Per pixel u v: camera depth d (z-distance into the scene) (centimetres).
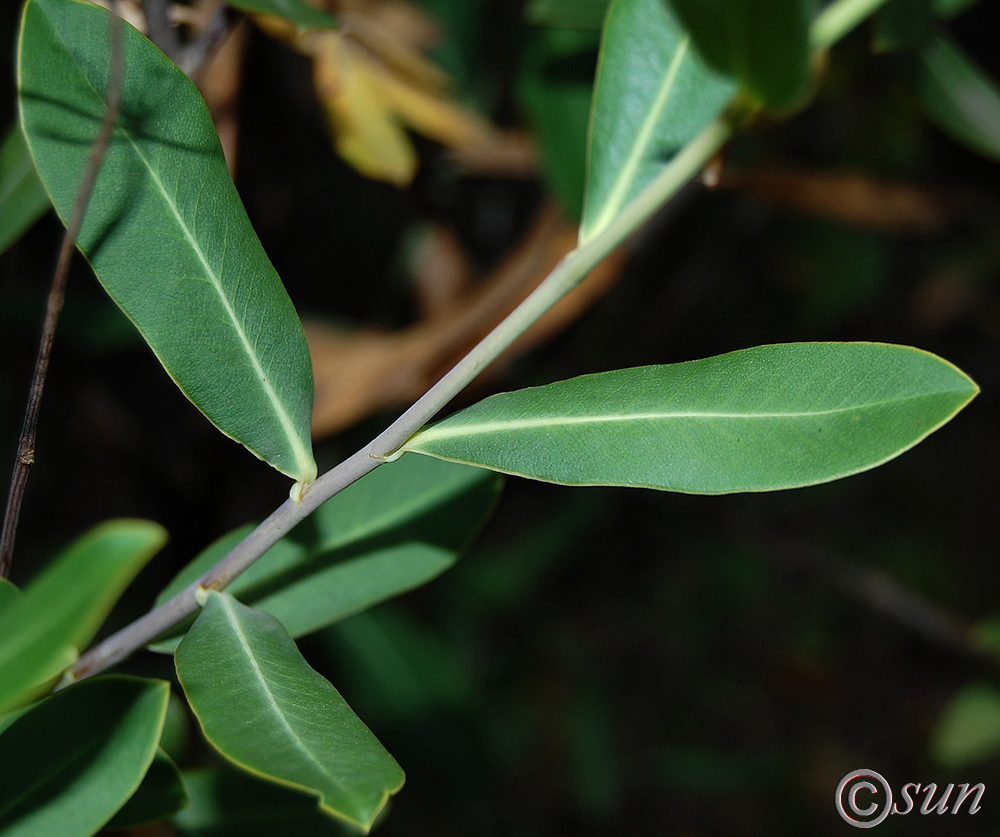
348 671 51
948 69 27
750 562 100
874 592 71
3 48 33
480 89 42
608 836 84
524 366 44
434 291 37
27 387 37
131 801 21
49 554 44
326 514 22
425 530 22
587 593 100
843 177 37
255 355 19
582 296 32
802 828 87
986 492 108
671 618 99
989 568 101
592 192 20
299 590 22
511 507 82
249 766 17
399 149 28
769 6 17
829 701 97
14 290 34
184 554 41
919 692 97
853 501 108
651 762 90
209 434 40
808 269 89
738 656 99
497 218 51
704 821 88
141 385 40
